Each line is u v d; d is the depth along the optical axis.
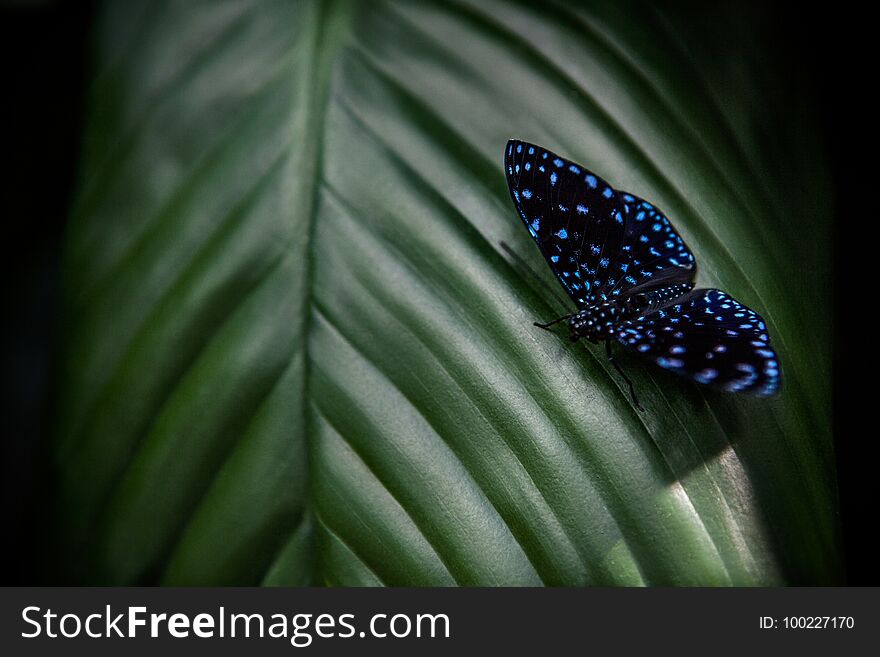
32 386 0.45
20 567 0.38
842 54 0.41
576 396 0.37
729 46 0.40
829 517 0.37
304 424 0.38
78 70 0.44
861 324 0.41
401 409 0.37
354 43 0.40
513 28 0.40
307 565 0.37
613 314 0.37
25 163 0.44
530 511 0.37
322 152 0.39
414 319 0.38
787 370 0.37
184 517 0.37
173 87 0.40
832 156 0.39
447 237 0.38
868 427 0.40
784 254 0.38
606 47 0.40
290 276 0.38
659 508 0.37
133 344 0.38
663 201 0.39
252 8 0.40
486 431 0.37
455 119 0.39
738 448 0.37
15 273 0.45
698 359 0.36
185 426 0.38
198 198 0.39
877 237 0.41
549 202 0.38
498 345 0.38
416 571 0.37
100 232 0.39
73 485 0.38
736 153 0.39
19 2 0.42
